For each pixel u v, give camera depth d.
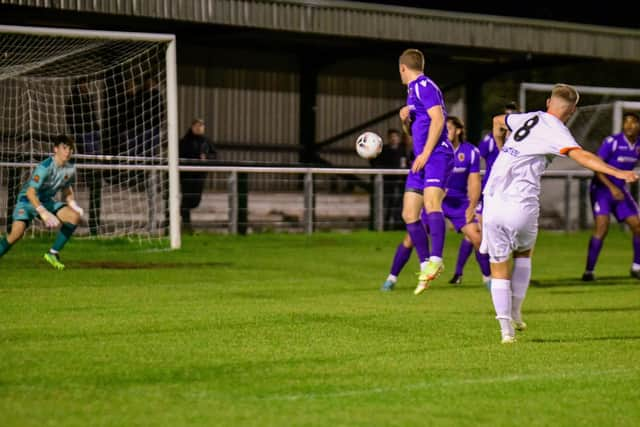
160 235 45.41
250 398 13.95
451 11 55.31
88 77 45.38
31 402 13.44
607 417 13.34
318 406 13.53
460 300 26.92
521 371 16.28
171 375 15.46
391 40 50.22
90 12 42.69
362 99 61.62
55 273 32.03
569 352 18.28
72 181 32.75
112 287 28.47
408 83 25.03
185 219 48.56
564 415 13.40
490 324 22.05
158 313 22.92
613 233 57.12
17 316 22.05
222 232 50.50
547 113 19.02
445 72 63.62
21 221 31.81
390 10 49.88
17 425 12.23
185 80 55.59
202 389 14.47
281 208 55.34
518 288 20.20
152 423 12.46
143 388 14.46
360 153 25.77
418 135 25.03
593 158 18.08
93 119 45.31
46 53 40.75
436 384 15.09
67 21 48.31
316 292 28.36
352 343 18.95
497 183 18.95
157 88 47.66
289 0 47.19
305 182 49.94
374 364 16.67
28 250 39.78
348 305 25.27
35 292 26.83
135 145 44.12
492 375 15.88
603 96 61.34
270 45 57.09
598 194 33.69
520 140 18.78
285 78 58.75
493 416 13.23
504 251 19.05
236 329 20.53
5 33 35.41
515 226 18.78
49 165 32.03
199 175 48.81
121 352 17.44
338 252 43.28
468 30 52.28
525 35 54.12
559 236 55.22
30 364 16.12
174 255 39.66
